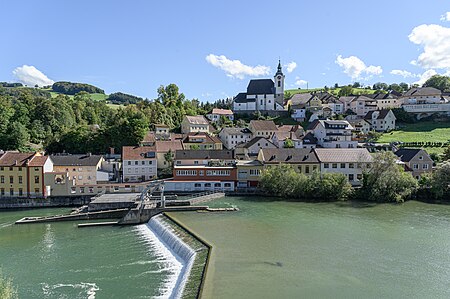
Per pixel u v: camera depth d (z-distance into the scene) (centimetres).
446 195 8425
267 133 14862
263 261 4416
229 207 7644
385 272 4122
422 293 3625
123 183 9569
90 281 4253
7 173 8706
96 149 12788
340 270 4166
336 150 10150
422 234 5578
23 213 7931
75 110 17738
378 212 7138
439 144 13225
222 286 3716
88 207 7631
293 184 8712
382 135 15538
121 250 5356
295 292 3606
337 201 8294
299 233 5644
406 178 8369
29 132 14088
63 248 5491
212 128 16950
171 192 9438
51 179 8731
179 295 3641
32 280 4325
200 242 5128
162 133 14988
